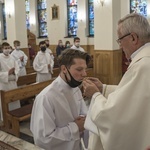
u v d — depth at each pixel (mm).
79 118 1756
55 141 1625
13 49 8438
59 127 1711
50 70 6695
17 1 9195
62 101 1733
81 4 12633
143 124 1151
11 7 9203
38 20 15102
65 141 1647
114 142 1193
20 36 9398
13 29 9297
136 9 10898
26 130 4266
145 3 10680
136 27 1281
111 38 6543
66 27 13766
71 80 1708
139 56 1257
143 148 1147
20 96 4008
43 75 6617
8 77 4934
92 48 12680
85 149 1612
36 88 4238
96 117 1249
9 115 3869
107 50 6664
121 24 1342
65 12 13602
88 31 12883
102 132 1249
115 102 1204
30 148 1521
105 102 1298
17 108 4527
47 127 1633
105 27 6617
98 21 6738
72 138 1656
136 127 1161
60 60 1735
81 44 12922
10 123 3900
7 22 9492
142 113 1152
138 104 1158
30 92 4152
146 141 1137
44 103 1677
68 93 1770
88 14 12789
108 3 6469
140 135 1158
